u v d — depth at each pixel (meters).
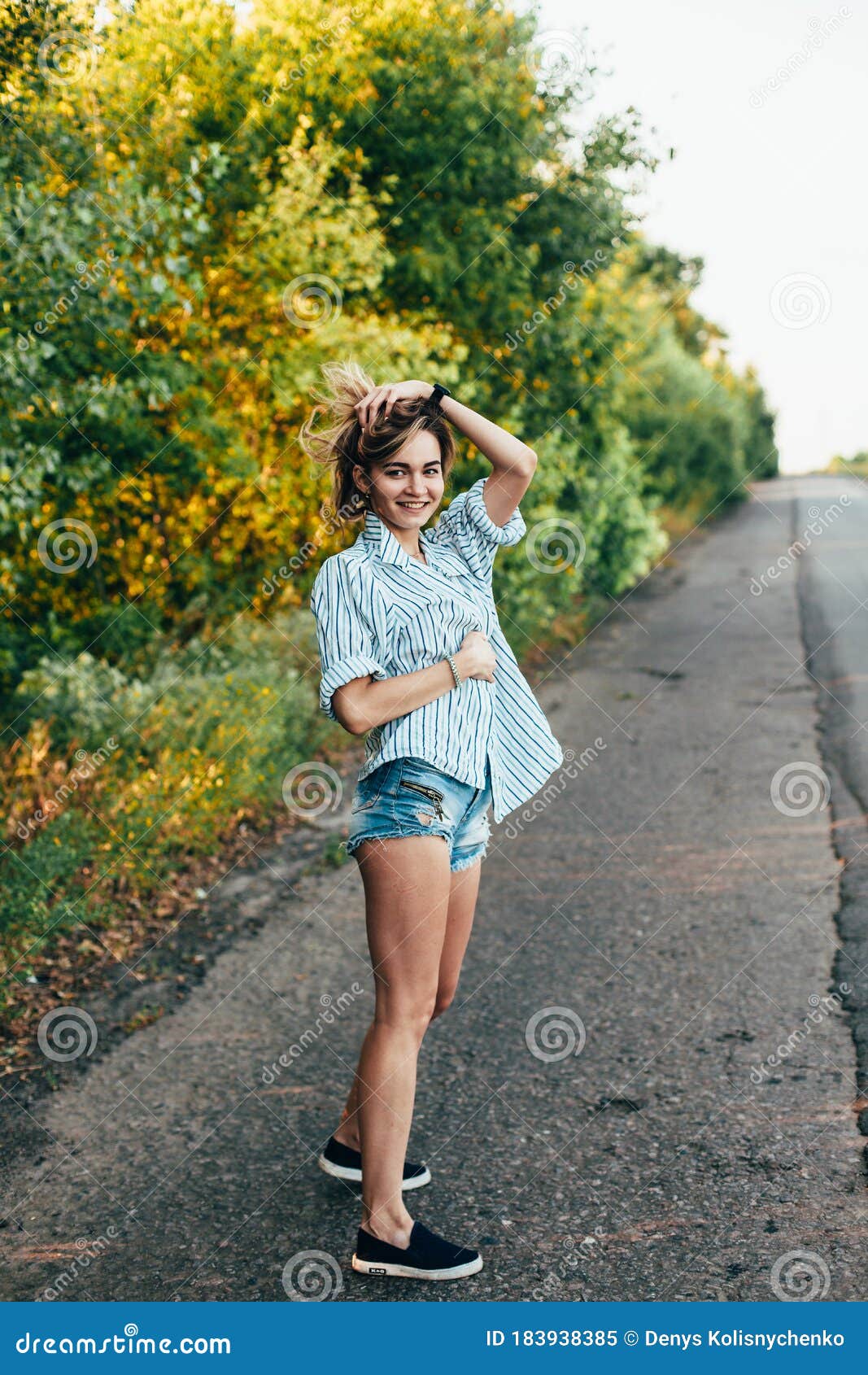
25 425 6.02
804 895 4.92
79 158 5.95
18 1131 3.39
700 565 20.06
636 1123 3.24
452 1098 3.45
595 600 14.76
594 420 11.58
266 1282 2.69
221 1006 4.21
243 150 7.29
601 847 5.82
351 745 7.96
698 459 29.00
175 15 6.84
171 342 7.14
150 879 5.33
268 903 5.27
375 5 7.99
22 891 4.71
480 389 9.02
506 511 2.90
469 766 2.67
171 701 6.71
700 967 4.27
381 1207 2.68
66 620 7.28
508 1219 2.85
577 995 4.10
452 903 2.81
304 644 8.19
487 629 2.82
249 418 7.91
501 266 9.09
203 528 7.73
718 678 10.30
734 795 6.60
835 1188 2.86
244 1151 3.26
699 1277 2.59
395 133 8.38
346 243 7.63
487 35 8.70
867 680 9.62
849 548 20.86
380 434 2.68
